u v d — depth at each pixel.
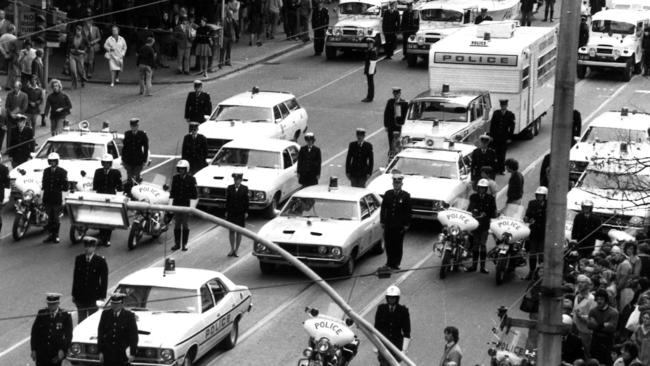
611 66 51.53
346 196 27.91
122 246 28.98
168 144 38.47
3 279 26.12
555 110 12.32
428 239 30.22
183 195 28.55
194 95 37.78
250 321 24.08
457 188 30.72
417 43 52.12
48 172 28.66
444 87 37.91
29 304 24.53
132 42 53.00
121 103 44.16
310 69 52.16
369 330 13.08
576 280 21.77
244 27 58.88
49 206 28.66
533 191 34.47
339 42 53.78
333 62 53.94
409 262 28.30
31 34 44.34
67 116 40.91
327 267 27.19
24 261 27.50
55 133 37.69
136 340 19.97
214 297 21.80
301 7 57.78
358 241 26.98
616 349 19.88
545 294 12.35
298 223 27.00
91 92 45.72
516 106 39.06
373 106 45.25
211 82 48.78
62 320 20.28
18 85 37.53
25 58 42.84
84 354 20.31
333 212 27.42
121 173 31.83
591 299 20.67
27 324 23.48
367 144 31.81
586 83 51.19
